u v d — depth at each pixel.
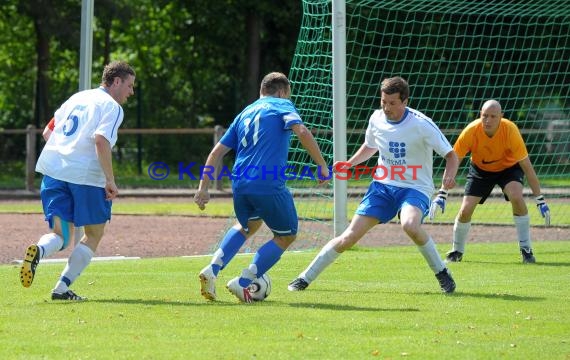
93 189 25.72
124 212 61.56
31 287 28.55
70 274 25.86
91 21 35.66
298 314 23.48
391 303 25.53
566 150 80.44
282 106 25.73
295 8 111.81
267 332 21.08
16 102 116.19
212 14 115.44
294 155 46.38
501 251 40.16
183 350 19.14
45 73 102.12
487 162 36.12
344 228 40.06
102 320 22.48
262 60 118.12
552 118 86.31
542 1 57.91
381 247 42.22
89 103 25.86
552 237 47.50
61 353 18.84
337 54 39.69
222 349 19.25
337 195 40.00
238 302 25.69
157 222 55.00
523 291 28.02
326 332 21.17
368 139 28.53
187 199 76.19
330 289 28.58
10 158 99.12
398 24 89.69
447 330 21.55
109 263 35.34
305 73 47.47
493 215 60.75
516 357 18.73
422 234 27.30
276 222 25.73
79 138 25.61
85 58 35.59
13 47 118.94
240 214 26.12
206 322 22.27
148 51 122.19
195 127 114.94
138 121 100.19
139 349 19.22
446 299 26.27
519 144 35.72
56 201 25.77
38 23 100.69
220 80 118.75
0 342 19.84
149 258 37.97
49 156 25.84
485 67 88.00
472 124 36.38
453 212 60.12
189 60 120.00
